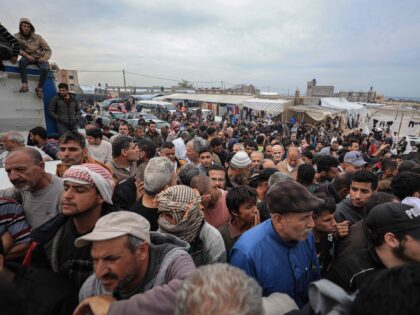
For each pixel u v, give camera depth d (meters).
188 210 1.80
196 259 1.93
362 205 2.71
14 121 4.59
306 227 1.59
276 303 1.34
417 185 2.70
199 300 0.81
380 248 1.58
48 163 3.62
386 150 8.24
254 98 28.33
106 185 1.73
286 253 1.72
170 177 2.33
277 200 1.60
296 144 10.05
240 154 4.04
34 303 1.33
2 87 4.40
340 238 2.16
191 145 5.27
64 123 5.22
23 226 1.95
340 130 21.16
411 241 1.46
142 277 1.37
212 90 44.44
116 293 1.38
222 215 2.89
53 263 1.66
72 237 1.67
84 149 2.99
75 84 34.97
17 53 4.41
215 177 3.42
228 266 0.94
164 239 1.58
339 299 0.91
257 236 1.75
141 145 4.20
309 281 1.83
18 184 2.00
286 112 23.17
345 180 3.21
